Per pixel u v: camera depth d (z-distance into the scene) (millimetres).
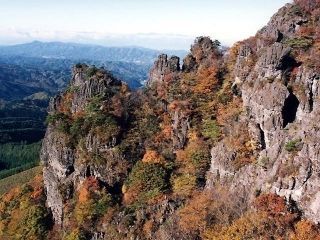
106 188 121250
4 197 162125
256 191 89438
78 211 118625
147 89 144000
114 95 137750
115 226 107500
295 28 121688
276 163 89125
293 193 84312
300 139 88500
